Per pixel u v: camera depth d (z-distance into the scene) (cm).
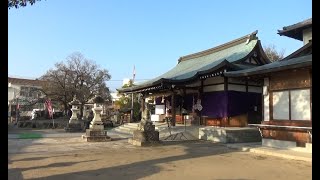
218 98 2327
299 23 1647
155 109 3338
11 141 2002
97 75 4844
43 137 2286
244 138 2014
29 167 1109
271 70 1509
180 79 2288
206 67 2502
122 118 4222
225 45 2856
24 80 6159
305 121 1464
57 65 4631
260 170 1075
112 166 1135
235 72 1762
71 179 920
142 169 1080
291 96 1555
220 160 1287
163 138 2053
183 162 1229
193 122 2547
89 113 4388
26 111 5553
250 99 2350
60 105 5253
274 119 1652
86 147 1712
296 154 1374
